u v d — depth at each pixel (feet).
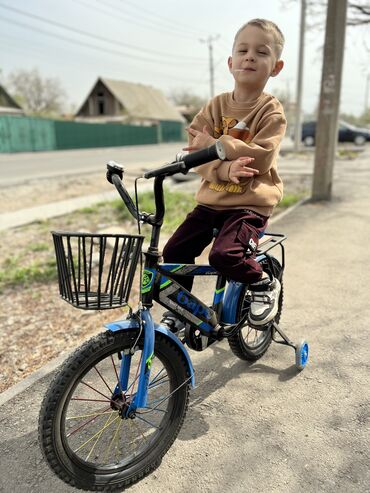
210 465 6.96
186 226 7.72
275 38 7.36
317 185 25.36
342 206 24.13
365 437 7.39
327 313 11.80
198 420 7.94
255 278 7.06
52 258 17.56
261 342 9.86
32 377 9.24
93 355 5.98
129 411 6.45
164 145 122.11
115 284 5.74
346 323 11.25
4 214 26.04
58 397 5.78
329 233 19.11
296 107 67.82
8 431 7.79
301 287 13.51
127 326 6.25
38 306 13.20
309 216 22.06
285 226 20.34
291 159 58.18
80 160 63.62
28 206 28.63
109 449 7.32
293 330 10.98
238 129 7.39
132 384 7.20
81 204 28.63
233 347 9.07
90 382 9.05
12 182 39.06
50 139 91.09
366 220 21.07
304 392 8.63
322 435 7.48
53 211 26.61
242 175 6.55
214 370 9.43
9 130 82.17
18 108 145.79
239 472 6.81
